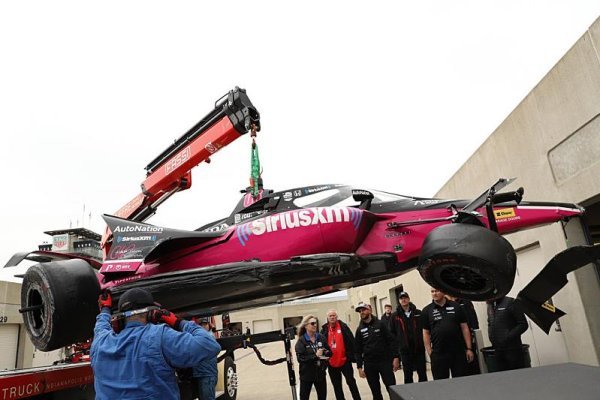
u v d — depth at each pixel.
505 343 5.55
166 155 6.13
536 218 4.03
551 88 6.08
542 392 1.08
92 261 4.73
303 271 3.75
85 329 3.79
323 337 6.37
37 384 3.54
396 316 7.23
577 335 5.90
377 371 6.38
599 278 5.76
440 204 4.39
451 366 5.54
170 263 4.52
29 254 4.46
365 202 4.53
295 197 4.71
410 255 4.24
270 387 11.25
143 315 2.57
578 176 5.62
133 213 6.84
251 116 5.30
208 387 4.68
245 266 3.82
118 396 2.29
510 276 2.99
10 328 17.61
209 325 7.39
